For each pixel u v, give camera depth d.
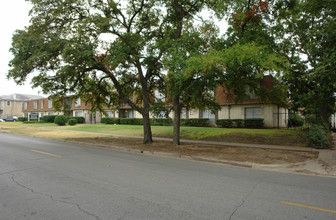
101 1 12.66
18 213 3.91
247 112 23.50
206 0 12.09
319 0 10.48
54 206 4.22
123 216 3.79
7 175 6.47
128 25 13.88
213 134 17.55
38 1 11.33
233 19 11.17
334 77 8.56
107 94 16.70
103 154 10.59
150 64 12.38
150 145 13.23
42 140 16.84
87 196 4.77
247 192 5.15
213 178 6.41
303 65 13.45
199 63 9.06
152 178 6.29
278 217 3.80
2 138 18.06
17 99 62.78
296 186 5.68
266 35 11.38
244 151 10.95
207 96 14.69
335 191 5.28
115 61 11.20
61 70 11.17
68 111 17.06
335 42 9.24
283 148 11.49
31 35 11.65
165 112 13.38
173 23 13.90
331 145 12.30
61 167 7.57
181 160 9.38
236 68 10.02
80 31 11.47
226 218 3.75
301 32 12.86
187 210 4.07
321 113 16.45
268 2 10.95
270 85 20.70
